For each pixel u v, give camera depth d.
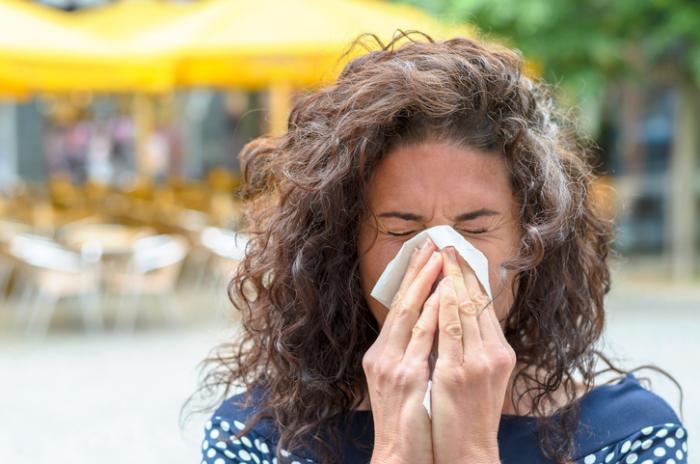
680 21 16.19
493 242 2.27
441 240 2.18
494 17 15.85
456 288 2.15
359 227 2.34
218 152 29.11
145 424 9.49
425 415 2.12
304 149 2.38
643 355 12.24
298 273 2.36
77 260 14.99
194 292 18.67
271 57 14.99
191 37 15.33
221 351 2.85
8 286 18.23
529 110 2.36
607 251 2.65
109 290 16.22
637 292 18.28
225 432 2.49
